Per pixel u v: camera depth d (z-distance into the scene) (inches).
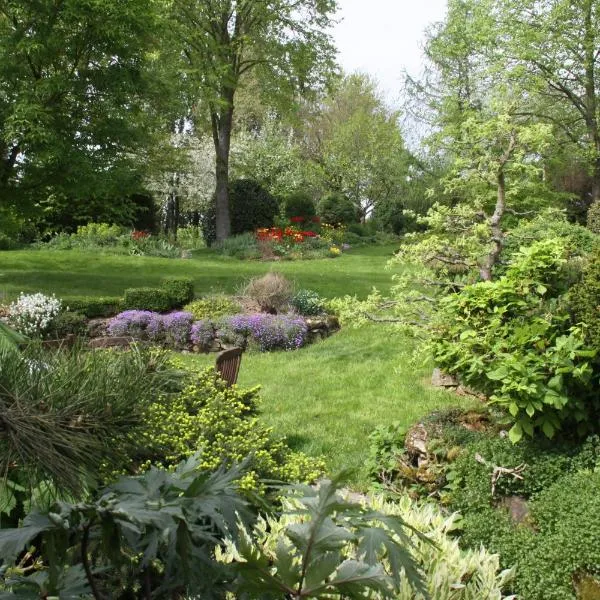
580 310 167.0
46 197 611.8
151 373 74.2
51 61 529.0
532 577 126.0
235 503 60.4
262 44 930.1
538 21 727.7
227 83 884.6
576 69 742.5
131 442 67.6
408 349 361.1
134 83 557.3
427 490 181.0
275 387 331.9
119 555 56.2
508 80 709.3
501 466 165.3
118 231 928.9
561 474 157.2
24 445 56.6
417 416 266.4
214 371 219.8
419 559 93.4
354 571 52.8
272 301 496.1
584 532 125.0
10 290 585.6
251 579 53.4
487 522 149.9
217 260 831.7
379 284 642.8
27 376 63.7
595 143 741.9
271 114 1539.1
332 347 418.3
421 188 997.2
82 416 61.7
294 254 874.8
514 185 231.8
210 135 1275.8
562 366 155.9
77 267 730.8
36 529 54.2
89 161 541.6
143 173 665.6
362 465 213.0
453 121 828.0
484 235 227.6
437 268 249.9
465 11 807.1
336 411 283.0
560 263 184.7
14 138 514.0
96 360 70.2
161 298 505.4
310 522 53.1
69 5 487.2
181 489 61.5
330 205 1204.5
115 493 59.4
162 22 570.6
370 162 1405.0
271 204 1008.2
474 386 179.9
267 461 165.9
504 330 174.4
